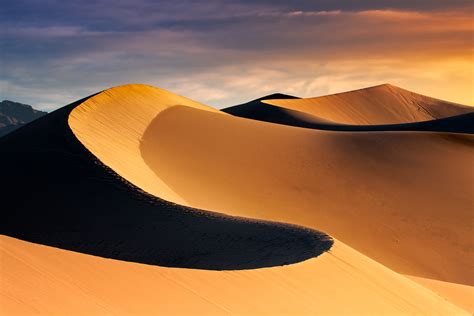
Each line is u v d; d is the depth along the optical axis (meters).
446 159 45.66
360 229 33.62
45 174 26.02
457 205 38.69
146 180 27.98
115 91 39.50
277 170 37.16
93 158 26.81
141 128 36.25
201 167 34.25
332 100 132.62
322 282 13.78
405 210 36.75
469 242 34.34
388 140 46.88
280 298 12.12
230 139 39.62
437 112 152.62
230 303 11.12
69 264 10.14
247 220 21.48
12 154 28.03
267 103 102.81
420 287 17.27
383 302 14.40
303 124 91.38
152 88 45.19
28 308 8.30
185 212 22.61
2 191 25.09
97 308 9.10
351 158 41.94
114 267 10.72
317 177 37.81
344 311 12.88
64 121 30.80
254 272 12.78
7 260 9.35
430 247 33.19
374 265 16.59
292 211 33.34
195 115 43.09
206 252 18.81
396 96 150.88
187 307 10.31
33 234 22.36
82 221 22.78
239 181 34.41
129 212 22.98
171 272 11.38
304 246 17.17
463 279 30.25
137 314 9.42
